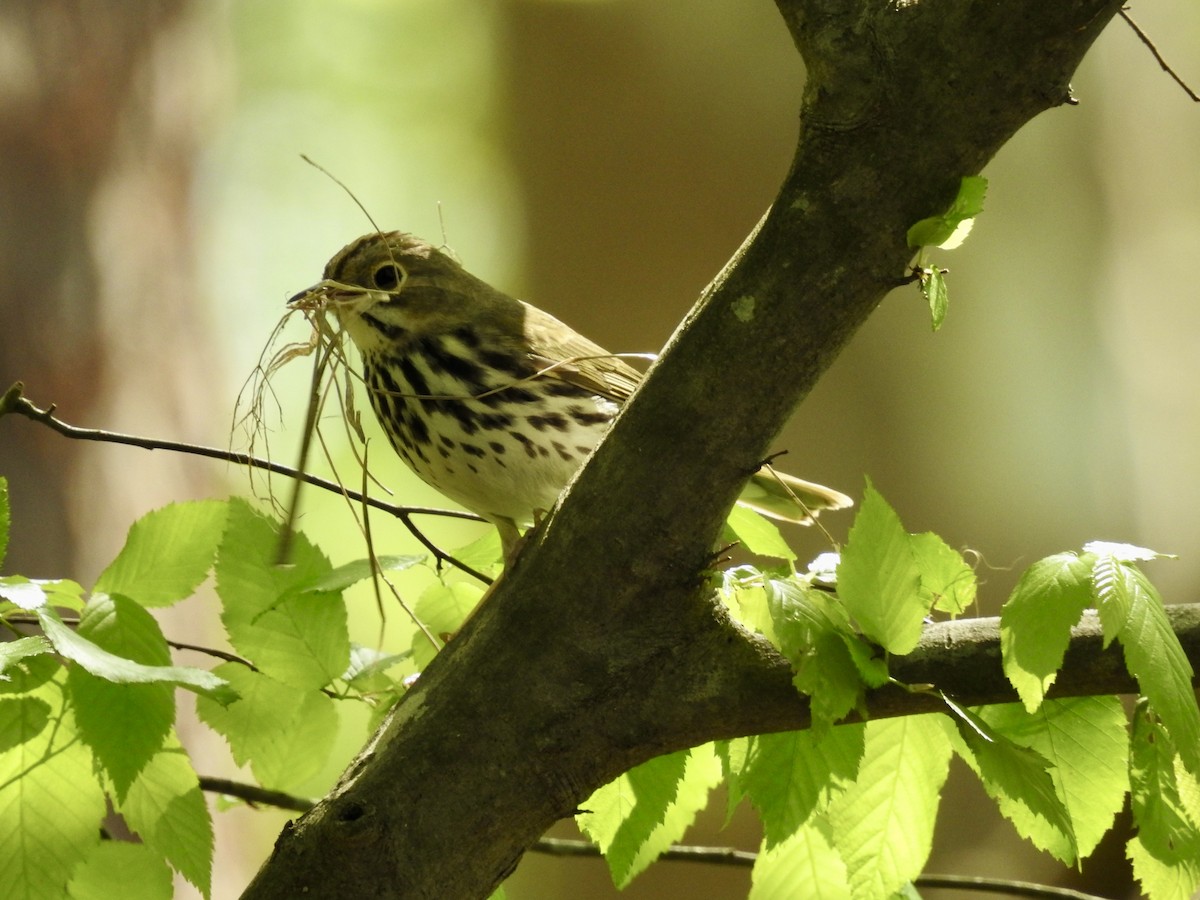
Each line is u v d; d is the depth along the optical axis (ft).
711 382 17.93
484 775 18.94
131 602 19.51
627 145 71.15
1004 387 72.95
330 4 102.37
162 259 57.21
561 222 71.87
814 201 17.17
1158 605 17.39
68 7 54.49
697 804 22.84
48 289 52.85
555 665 19.03
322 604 22.93
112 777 18.12
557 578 18.98
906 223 17.08
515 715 19.02
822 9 16.61
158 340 56.39
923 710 18.99
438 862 18.75
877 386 68.54
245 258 103.24
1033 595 17.57
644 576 18.75
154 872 20.67
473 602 24.82
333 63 103.96
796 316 17.51
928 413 69.51
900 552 18.48
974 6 16.29
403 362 33.91
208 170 64.64
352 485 86.33
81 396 52.90
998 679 19.02
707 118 70.59
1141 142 89.04
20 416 51.13
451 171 102.01
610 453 18.66
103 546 52.29
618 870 20.57
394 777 18.86
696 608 18.98
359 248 34.94
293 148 105.60
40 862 19.49
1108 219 82.12
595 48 71.46
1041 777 17.65
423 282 34.19
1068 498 74.43
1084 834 19.65
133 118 56.24
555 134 72.13
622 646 19.02
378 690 24.07
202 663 52.44
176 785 20.45
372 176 106.73
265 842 76.18
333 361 27.02
